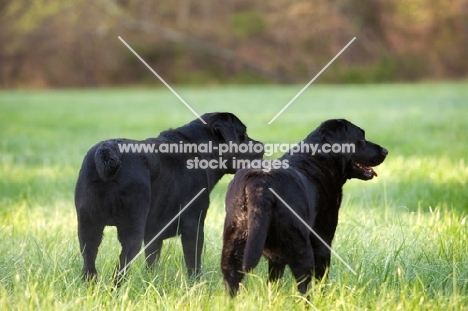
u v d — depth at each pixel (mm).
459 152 19000
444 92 50781
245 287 7551
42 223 10820
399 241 9289
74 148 22609
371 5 76125
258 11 79438
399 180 14875
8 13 76250
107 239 9906
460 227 9742
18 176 16719
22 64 75875
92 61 76625
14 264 8352
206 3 80125
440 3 74438
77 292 7504
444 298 7184
